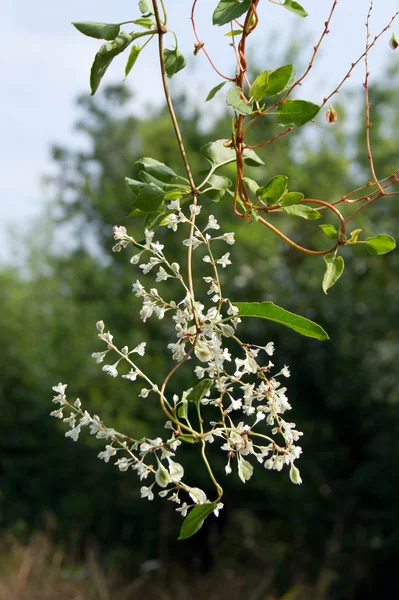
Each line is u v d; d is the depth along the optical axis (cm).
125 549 959
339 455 898
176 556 961
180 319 130
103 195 1147
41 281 1664
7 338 1255
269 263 889
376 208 889
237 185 152
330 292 853
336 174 911
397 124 974
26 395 1141
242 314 140
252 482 879
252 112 148
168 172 146
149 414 899
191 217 139
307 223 891
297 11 150
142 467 123
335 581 818
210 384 128
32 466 1114
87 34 136
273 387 128
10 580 734
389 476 837
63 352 1088
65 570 777
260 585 782
